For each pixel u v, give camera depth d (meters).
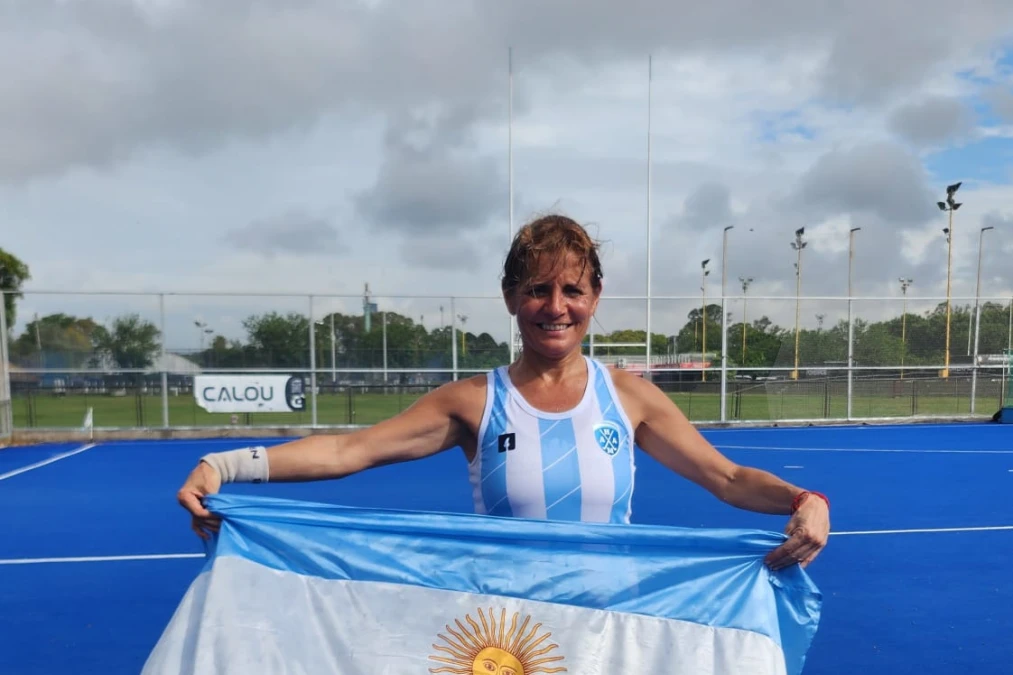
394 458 1.99
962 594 4.93
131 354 14.26
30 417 13.97
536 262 1.89
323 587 2.04
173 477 9.75
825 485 9.15
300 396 14.55
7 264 35.66
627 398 2.05
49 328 14.02
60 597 4.89
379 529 2.09
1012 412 16.58
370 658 1.99
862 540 6.37
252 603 1.97
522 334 1.97
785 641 2.11
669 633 2.04
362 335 14.72
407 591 2.05
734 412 16.81
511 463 1.92
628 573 2.07
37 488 8.98
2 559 5.80
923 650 4.02
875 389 16.77
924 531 6.71
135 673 3.76
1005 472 10.17
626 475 1.96
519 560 2.07
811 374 16.72
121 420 14.27
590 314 1.96
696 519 7.14
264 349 14.50
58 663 3.87
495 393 1.97
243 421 14.63
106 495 8.51
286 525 2.07
